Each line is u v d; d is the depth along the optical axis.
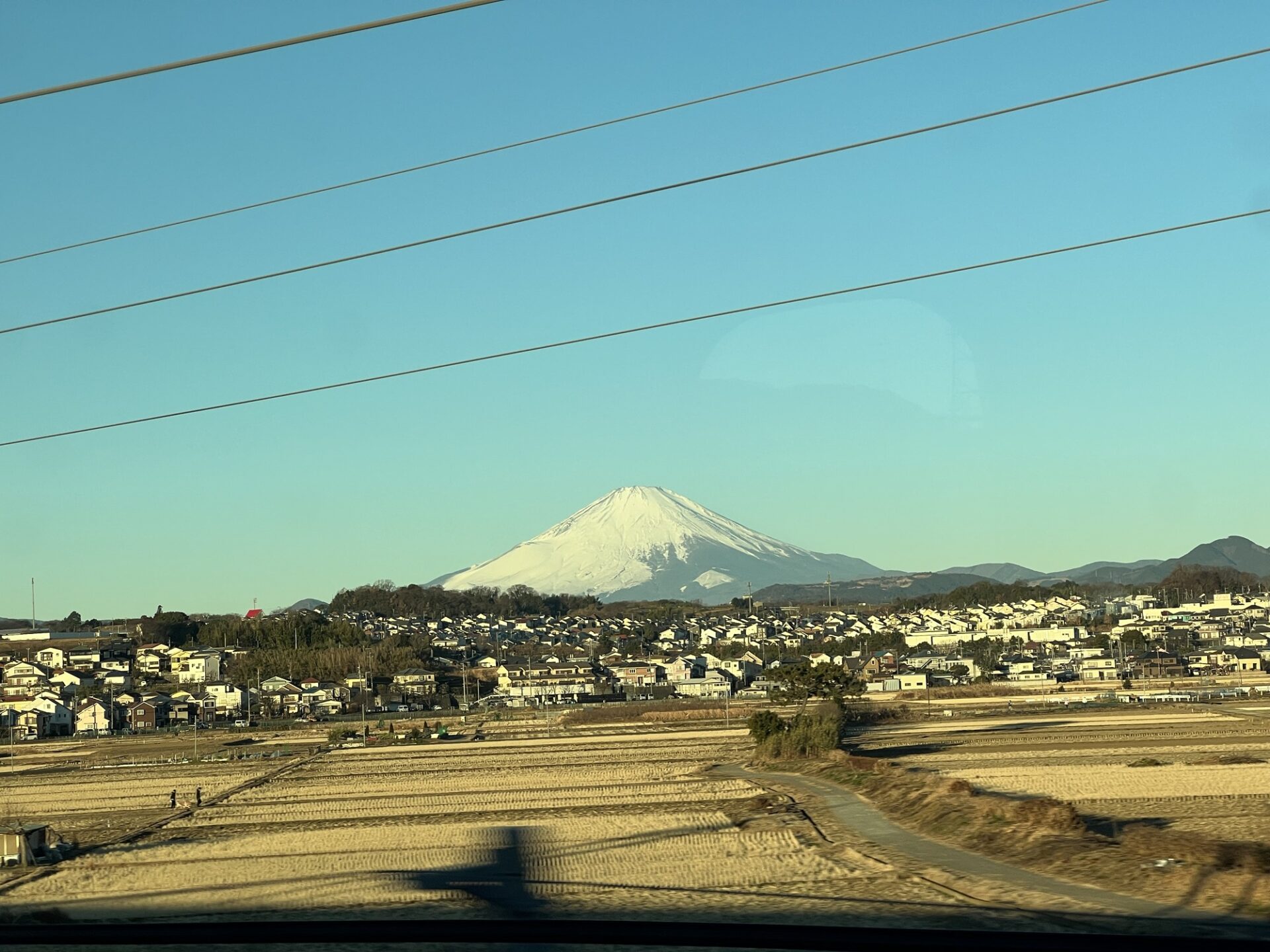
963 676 160.12
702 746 82.75
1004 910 23.30
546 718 122.19
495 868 35.38
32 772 87.12
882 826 38.84
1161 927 20.55
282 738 112.06
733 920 24.25
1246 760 61.22
